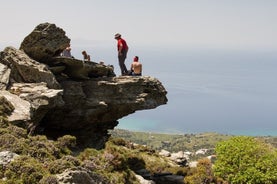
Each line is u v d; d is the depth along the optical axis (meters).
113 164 28.64
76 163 22.70
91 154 28.30
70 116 33.19
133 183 29.20
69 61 33.22
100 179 21.42
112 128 38.53
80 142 34.41
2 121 24.25
